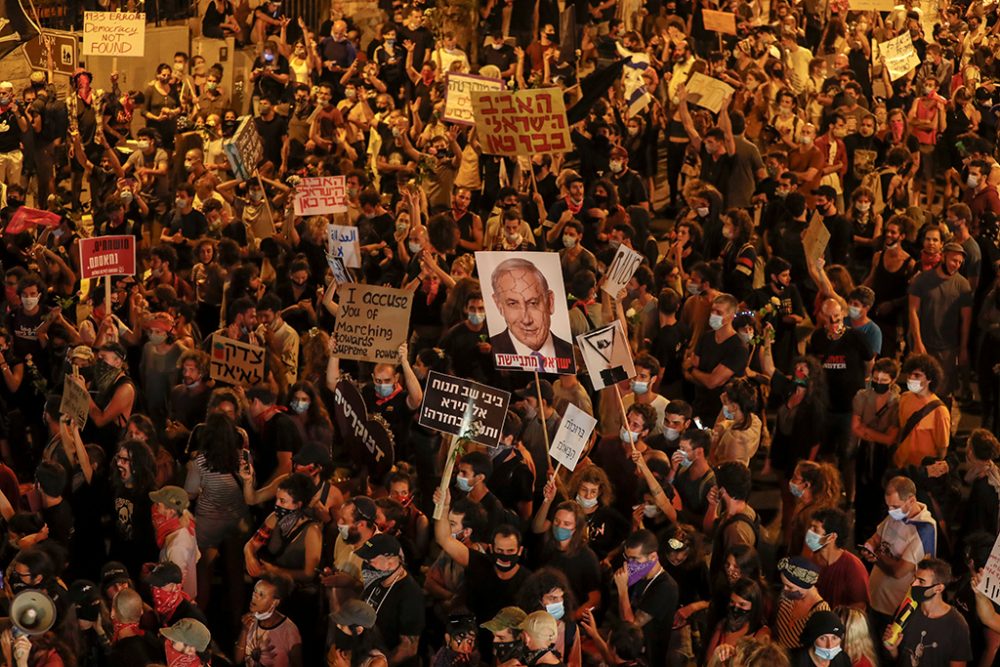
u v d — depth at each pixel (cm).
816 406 1061
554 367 1031
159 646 818
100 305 1305
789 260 1398
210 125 1853
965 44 2344
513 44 2334
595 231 1473
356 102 1912
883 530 890
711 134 1616
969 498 955
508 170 1689
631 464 1010
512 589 864
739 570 825
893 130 1720
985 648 845
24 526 951
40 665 789
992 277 1305
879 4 2258
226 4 2256
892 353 1320
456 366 1182
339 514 909
